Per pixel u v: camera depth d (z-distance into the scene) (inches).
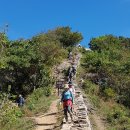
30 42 1624.0
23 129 744.3
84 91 1274.6
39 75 1422.2
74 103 925.2
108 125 896.3
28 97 1186.0
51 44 1836.9
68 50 2236.7
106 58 1950.1
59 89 1299.2
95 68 1646.2
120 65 1692.9
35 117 880.3
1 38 1173.7
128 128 873.5
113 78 1475.1
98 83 1480.1
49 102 1050.7
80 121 753.0
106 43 2566.4
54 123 784.9
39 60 1443.2
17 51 1435.8
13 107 935.7
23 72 1398.9
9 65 1366.9
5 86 1369.3
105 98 1274.6
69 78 1385.3
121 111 1025.5
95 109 1033.5
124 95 1342.3
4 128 756.0
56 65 1756.9
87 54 2080.5
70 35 2444.6
